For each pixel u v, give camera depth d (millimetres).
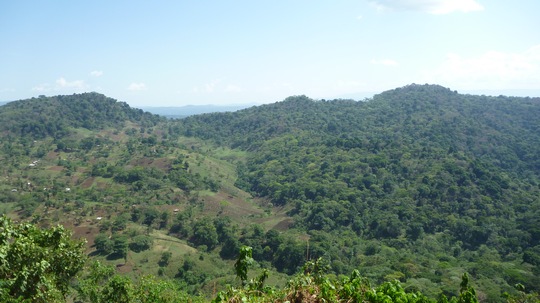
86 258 12312
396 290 6898
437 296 30516
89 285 15914
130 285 15828
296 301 6246
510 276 34906
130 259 48688
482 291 31984
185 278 45469
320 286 6441
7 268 8180
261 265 46656
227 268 48688
